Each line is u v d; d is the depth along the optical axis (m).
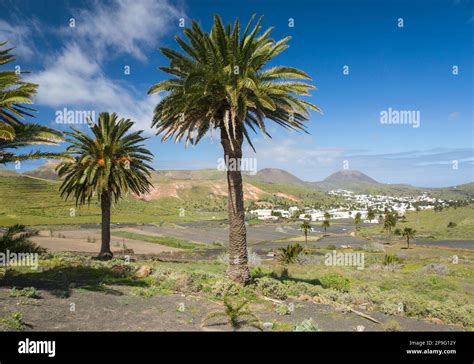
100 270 20.73
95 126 33.31
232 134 19.86
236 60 18.92
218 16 17.98
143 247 63.44
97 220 120.19
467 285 29.80
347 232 164.25
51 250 43.03
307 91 19.33
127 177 35.06
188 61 18.56
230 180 19.78
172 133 20.22
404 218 196.38
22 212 123.38
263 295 17.75
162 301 14.83
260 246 99.50
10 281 15.58
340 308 16.17
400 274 33.25
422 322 15.73
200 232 117.56
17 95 13.20
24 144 14.85
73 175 34.34
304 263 41.78
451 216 164.12
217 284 17.88
